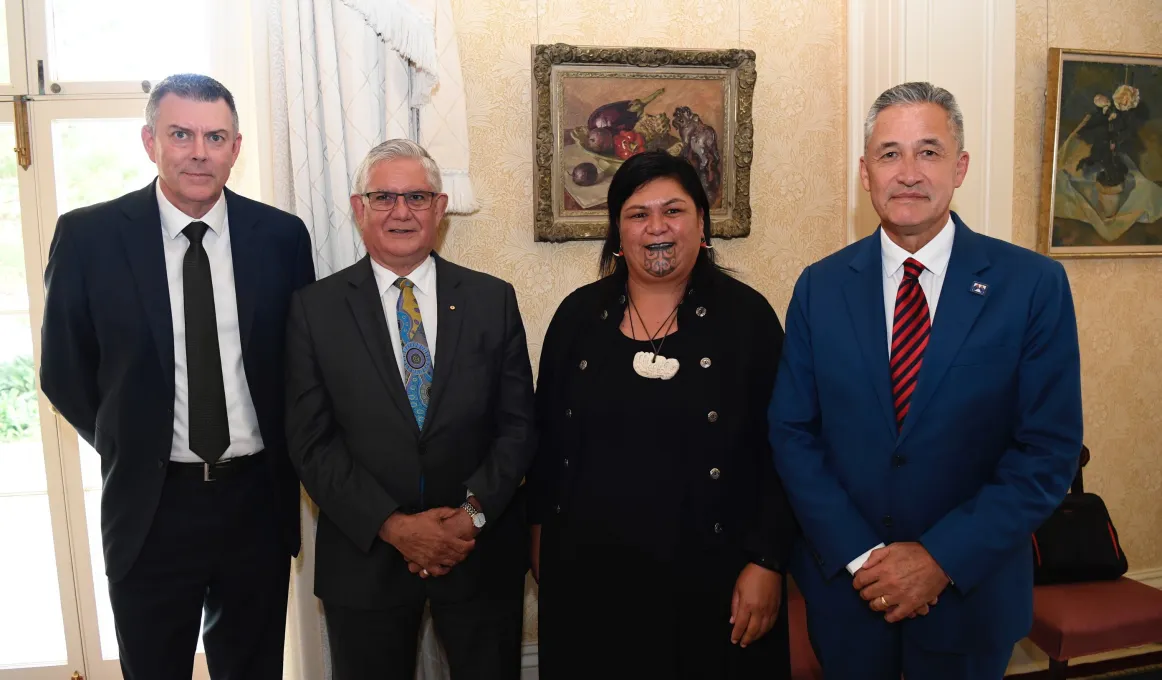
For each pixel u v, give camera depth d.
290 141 2.17
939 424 1.46
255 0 2.14
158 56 2.41
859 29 2.48
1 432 2.46
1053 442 1.43
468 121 2.37
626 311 1.79
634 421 1.67
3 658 2.51
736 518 1.67
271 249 1.85
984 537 1.39
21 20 2.32
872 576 1.45
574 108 2.38
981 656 1.50
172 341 1.72
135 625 1.75
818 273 1.66
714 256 1.88
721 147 2.47
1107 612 2.13
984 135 2.39
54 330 1.70
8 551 2.50
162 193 1.76
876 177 1.50
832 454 1.58
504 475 1.76
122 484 1.72
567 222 2.40
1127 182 2.59
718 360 1.69
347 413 1.75
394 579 1.75
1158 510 2.78
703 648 1.63
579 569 1.70
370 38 2.16
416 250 1.81
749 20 2.50
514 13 2.36
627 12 2.42
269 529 1.86
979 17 2.36
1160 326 2.72
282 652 1.94
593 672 1.68
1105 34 2.57
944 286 1.49
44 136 2.36
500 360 1.86
